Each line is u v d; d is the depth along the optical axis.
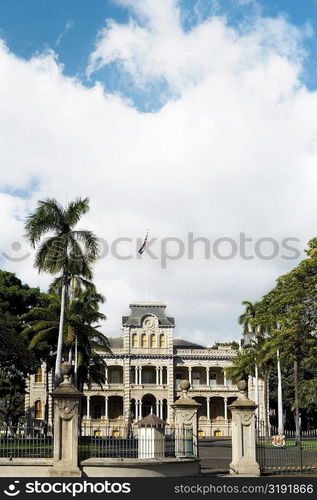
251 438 28.38
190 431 27.77
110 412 103.12
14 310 64.25
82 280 53.47
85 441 26.05
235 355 104.44
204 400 105.25
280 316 44.31
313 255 42.78
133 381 102.94
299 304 42.03
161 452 26.42
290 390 92.56
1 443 25.44
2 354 51.16
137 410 100.88
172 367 102.62
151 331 104.06
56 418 24.20
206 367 104.88
